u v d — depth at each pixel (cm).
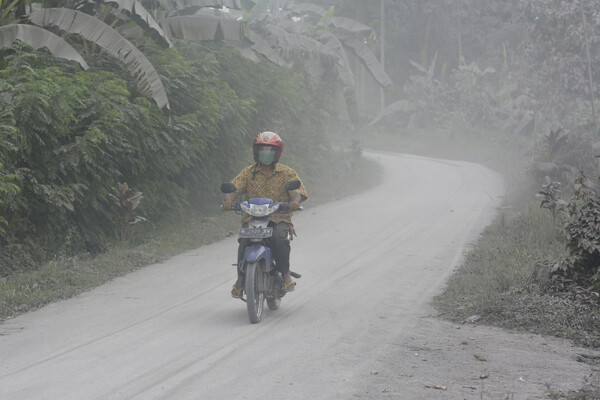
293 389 476
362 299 809
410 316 718
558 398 453
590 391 467
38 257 1000
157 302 791
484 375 504
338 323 686
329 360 549
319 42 2350
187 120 1326
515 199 1845
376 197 2155
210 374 511
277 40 2078
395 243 1250
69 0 1247
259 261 699
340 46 2480
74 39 1245
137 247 1151
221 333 642
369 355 564
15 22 1078
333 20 2517
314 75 2738
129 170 1274
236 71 1841
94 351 576
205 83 1469
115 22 1338
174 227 1367
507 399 444
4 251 947
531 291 753
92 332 646
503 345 598
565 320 657
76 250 1079
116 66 1253
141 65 1130
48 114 935
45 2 1181
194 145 1396
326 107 2703
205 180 1593
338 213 1747
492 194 2162
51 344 602
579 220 784
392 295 830
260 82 1967
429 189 2389
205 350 580
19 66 957
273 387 480
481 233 1332
